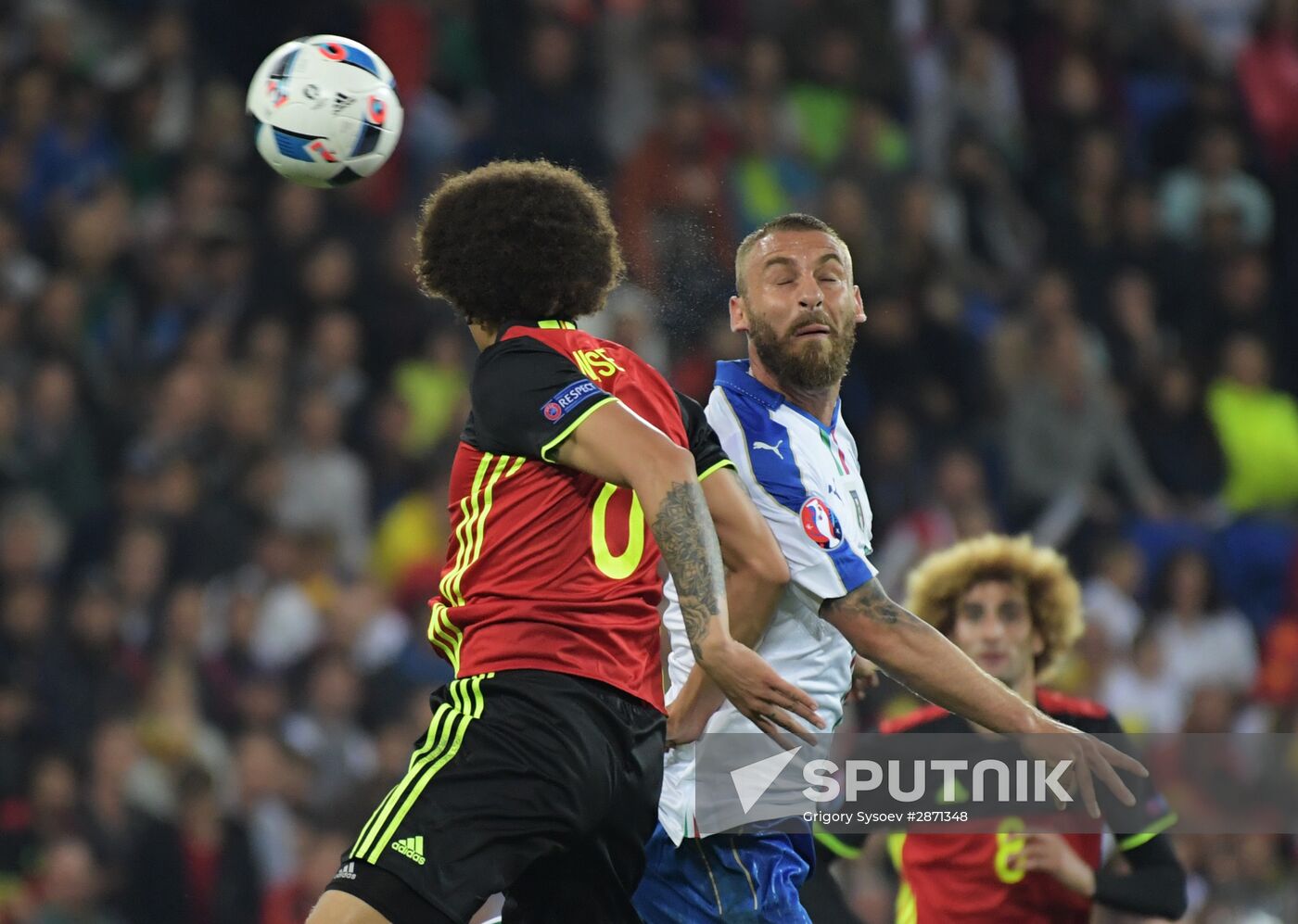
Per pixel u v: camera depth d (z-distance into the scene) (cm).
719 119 4347
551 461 1241
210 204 4106
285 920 2958
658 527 1195
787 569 1360
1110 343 4434
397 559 3619
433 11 4431
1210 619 3703
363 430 3784
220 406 3644
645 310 3706
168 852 2948
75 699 3175
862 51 4803
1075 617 1897
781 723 1184
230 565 3456
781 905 1502
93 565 3494
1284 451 4294
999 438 3991
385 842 1223
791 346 1463
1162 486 4175
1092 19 5075
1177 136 4959
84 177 4075
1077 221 4612
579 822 1241
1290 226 4972
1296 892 2642
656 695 1302
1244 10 5559
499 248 1307
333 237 3984
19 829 2983
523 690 1242
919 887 1836
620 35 4447
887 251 4253
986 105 4806
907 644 1396
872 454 3791
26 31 4391
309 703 3228
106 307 3862
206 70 4344
